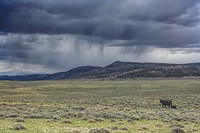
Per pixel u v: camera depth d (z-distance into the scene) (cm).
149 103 8481
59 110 5500
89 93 15438
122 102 8550
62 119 4150
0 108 5456
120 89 18988
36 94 14412
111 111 5469
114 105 7600
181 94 11844
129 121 4197
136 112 5719
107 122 4003
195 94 11594
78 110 5672
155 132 3069
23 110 5312
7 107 5759
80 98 11294
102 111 5419
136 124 3888
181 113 6006
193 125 3981
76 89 19212
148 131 3144
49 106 6506
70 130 2892
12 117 4181
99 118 4238
